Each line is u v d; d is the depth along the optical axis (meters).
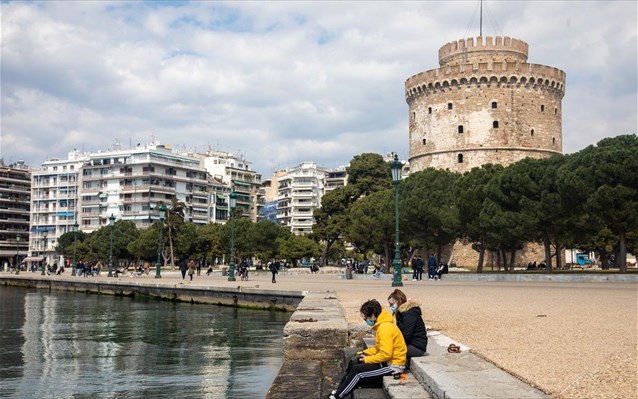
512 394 7.92
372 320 11.41
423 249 85.12
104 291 65.00
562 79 88.56
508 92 84.69
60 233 161.75
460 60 90.56
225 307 44.38
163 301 52.59
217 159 178.62
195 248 116.25
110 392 17.61
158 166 149.38
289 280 59.94
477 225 58.09
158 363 22.33
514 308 21.91
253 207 181.12
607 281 45.09
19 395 17.39
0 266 164.25
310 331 17.06
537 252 84.94
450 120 86.38
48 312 43.62
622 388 8.20
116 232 122.94
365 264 81.25
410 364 11.33
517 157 84.25
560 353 11.39
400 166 42.88
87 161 158.62
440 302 25.30
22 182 172.12
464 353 11.71
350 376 10.86
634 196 44.84
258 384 18.36
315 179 183.88
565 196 48.41
